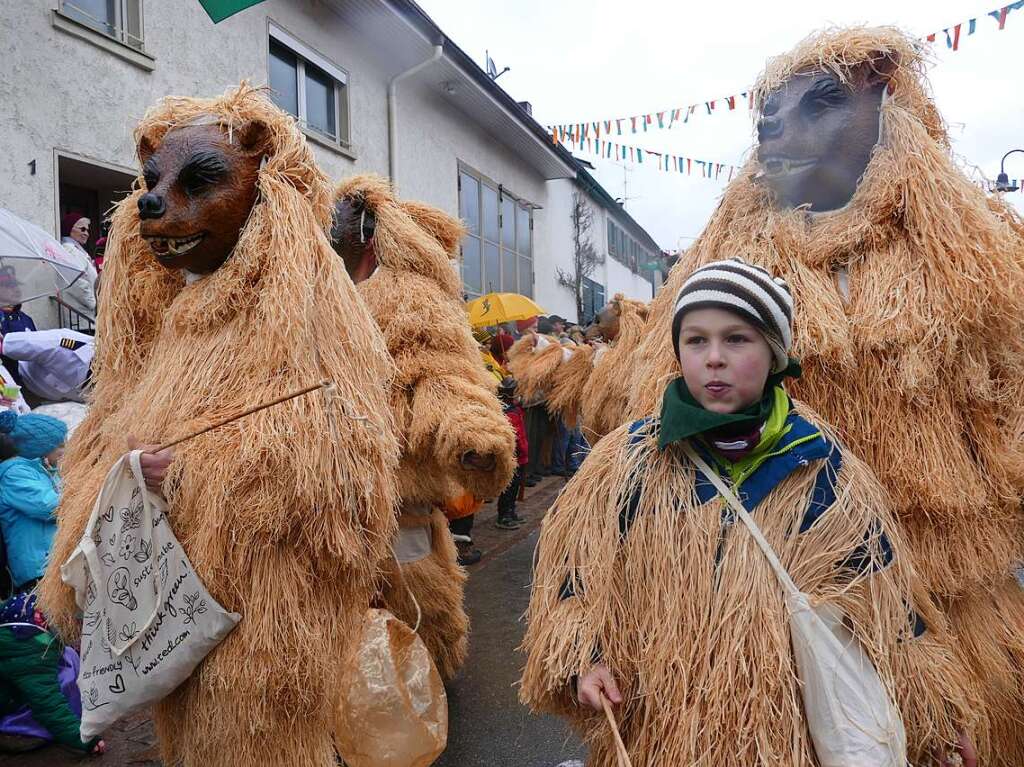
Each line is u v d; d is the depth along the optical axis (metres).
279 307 2.11
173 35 7.40
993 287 1.90
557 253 19.22
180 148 2.21
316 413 2.09
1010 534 2.01
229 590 2.02
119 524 2.04
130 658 2.04
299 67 9.41
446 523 3.85
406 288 3.48
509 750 3.30
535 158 16.47
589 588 1.62
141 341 2.51
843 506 1.53
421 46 10.66
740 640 1.46
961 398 1.97
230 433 2.04
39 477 3.40
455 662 3.74
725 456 1.58
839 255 2.08
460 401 3.25
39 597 2.32
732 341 1.54
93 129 6.59
